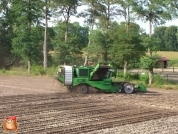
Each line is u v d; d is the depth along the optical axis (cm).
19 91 2723
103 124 1531
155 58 3484
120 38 3725
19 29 4566
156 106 2091
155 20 3531
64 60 4659
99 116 1716
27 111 1802
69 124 1520
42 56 5300
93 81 2583
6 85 3180
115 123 1557
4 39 5725
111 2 4300
